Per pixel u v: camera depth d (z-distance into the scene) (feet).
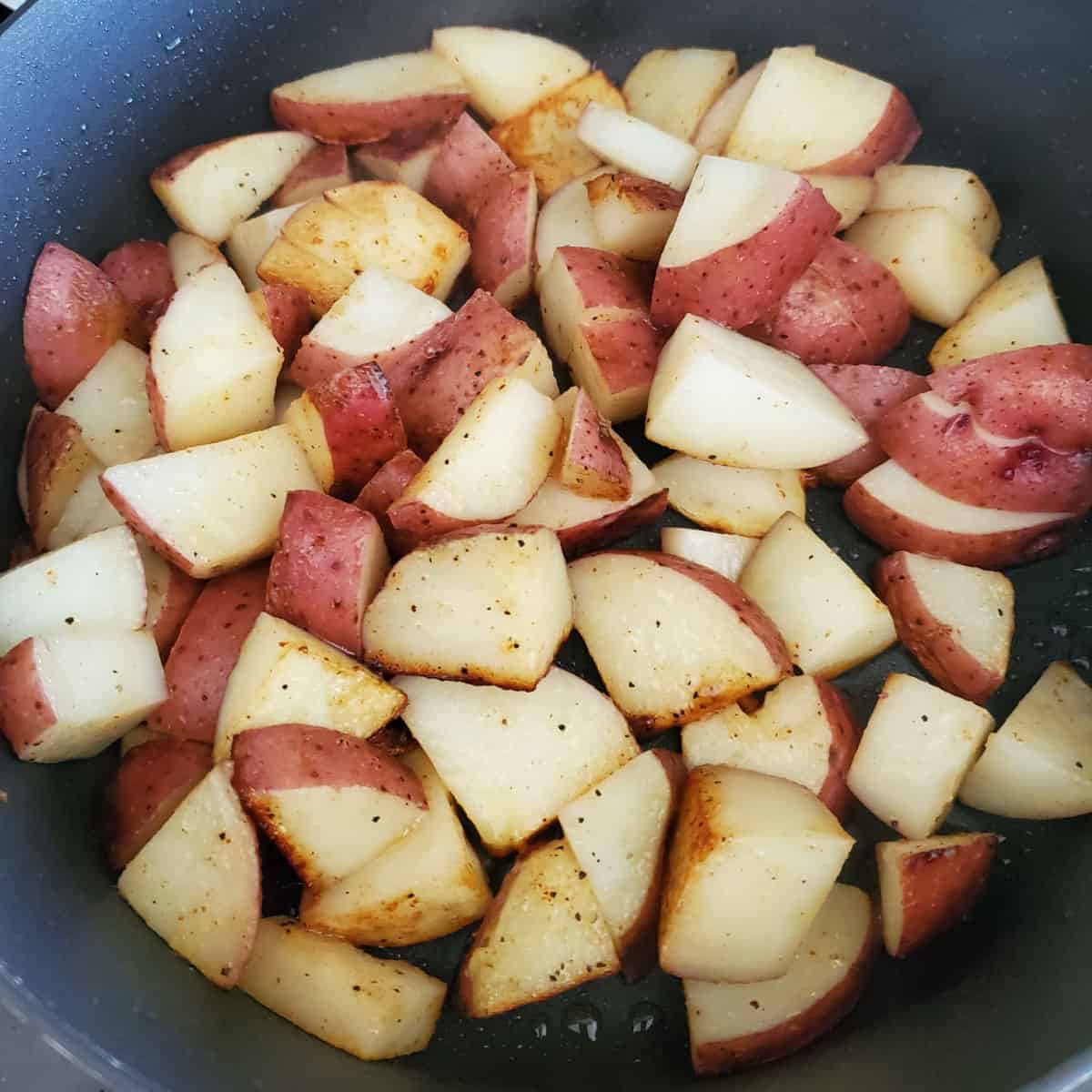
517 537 0.77
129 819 0.76
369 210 0.94
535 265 0.98
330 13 0.99
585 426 0.81
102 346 0.90
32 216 0.88
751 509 0.89
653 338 0.90
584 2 1.05
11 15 0.83
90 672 0.75
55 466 0.84
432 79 1.03
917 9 0.98
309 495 0.78
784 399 0.84
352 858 0.73
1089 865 0.76
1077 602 0.89
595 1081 0.75
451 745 0.77
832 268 0.91
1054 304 0.93
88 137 0.91
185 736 0.79
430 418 0.87
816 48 1.05
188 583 0.83
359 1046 0.72
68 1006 0.63
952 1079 0.65
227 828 0.72
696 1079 0.74
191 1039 0.67
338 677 0.75
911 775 0.80
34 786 0.75
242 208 0.99
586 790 0.77
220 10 0.93
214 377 0.83
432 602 0.77
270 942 0.74
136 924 0.73
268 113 1.03
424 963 0.78
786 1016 0.73
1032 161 1.00
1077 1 0.90
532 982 0.74
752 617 0.79
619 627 0.81
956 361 0.94
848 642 0.83
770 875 0.70
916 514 0.88
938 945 0.78
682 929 0.71
